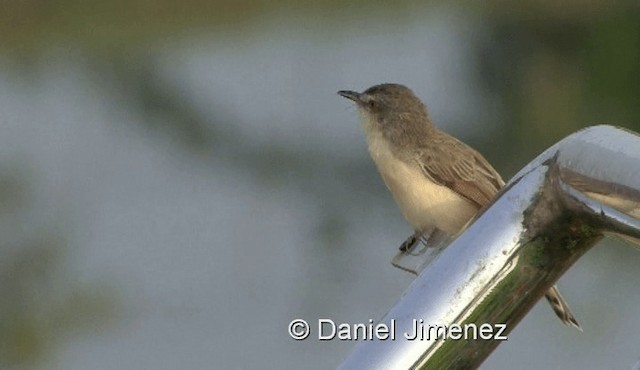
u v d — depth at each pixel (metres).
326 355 14.10
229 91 20.78
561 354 12.36
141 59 21.78
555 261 2.32
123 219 17.12
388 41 21.56
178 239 16.78
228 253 16.47
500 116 18.64
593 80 17.95
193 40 22.53
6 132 19.34
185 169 19.00
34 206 17.00
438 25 21.39
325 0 24.02
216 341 14.38
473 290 2.29
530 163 2.38
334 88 20.58
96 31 22.47
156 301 15.25
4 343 14.66
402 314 2.28
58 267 15.70
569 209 2.29
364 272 15.74
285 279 15.77
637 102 17.81
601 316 13.24
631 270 13.94
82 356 14.38
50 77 21.48
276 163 18.64
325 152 18.69
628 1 17.97
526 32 19.02
